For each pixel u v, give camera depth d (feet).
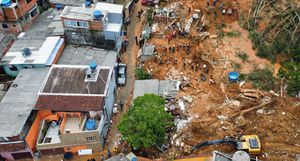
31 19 184.24
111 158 126.62
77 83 145.79
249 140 131.54
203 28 191.31
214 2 203.31
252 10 194.70
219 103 153.48
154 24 198.70
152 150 137.69
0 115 134.31
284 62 169.89
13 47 165.48
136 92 154.10
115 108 157.28
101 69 152.35
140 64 176.14
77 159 139.74
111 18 173.78
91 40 174.19
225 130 141.90
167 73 169.37
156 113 129.18
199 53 177.68
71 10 171.42
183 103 153.38
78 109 135.85
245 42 181.98
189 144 138.62
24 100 140.15
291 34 169.27
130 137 126.72
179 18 199.62
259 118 145.59
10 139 129.18
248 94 155.22
